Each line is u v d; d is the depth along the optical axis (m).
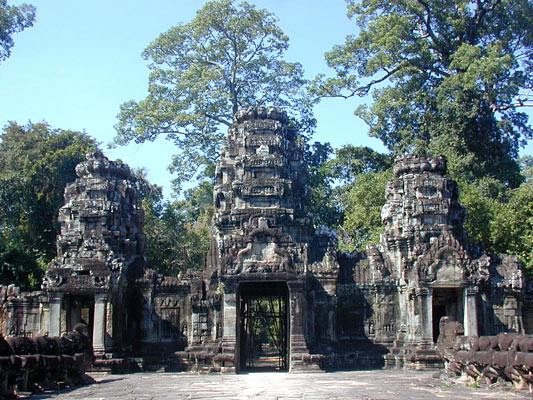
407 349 36.81
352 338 38.69
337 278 39.16
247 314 40.06
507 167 57.50
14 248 49.78
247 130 43.34
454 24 60.09
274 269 35.12
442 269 36.34
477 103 55.06
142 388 23.39
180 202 66.56
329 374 32.56
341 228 60.97
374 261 39.75
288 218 40.66
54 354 24.22
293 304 34.94
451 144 56.28
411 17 61.50
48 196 57.22
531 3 57.44
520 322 37.81
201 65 65.69
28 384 21.20
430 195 39.62
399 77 61.66
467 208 47.84
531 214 47.62
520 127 59.00
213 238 41.25
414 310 36.88
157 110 63.38
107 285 36.12
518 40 59.91
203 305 38.31
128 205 41.12
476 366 22.05
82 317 42.56
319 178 64.38
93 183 39.94
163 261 62.34
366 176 58.62
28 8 51.19
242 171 41.84
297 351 34.31
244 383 25.81
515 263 38.94
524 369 18.75
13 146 63.28
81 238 38.88
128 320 39.16
